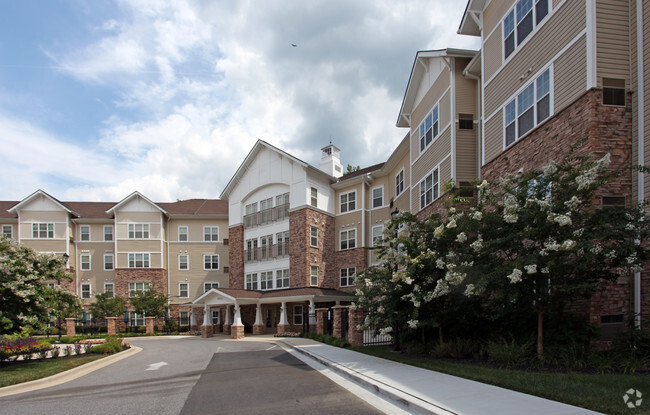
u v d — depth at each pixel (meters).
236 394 8.96
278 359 14.79
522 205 10.02
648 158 10.52
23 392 10.22
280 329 26.86
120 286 38.28
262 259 32.84
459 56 18.47
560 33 12.22
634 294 10.40
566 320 10.37
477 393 7.54
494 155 15.67
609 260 9.43
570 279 9.59
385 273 13.63
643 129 10.66
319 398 8.30
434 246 12.62
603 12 11.13
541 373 8.83
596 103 10.88
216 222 41.06
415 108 23.58
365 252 30.92
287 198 31.97
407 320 13.80
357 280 14.84
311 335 22.91
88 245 40.03
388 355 13.47
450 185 12.35
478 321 12.82
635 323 10.07
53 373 12.23
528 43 13.72
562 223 8.57
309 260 29.95
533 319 11.16
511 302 10.59
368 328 15.17
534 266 8.95
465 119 18.34
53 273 14.77
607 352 9.80
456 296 12.38
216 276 40.25
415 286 12.22
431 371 10.12
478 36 18.36
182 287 39.84
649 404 6.15
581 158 9.62
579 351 9.80
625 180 10.70
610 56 11.03
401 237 13.27
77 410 8.03
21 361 14.72
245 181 35.25
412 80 22.73
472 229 10.97
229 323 32.16
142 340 27.92
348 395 8.48
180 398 8.80
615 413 5.89
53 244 38.22
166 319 36.16
